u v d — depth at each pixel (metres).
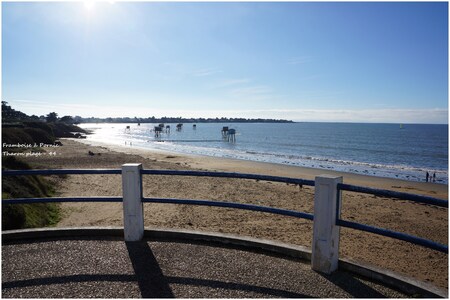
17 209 9.42
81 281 3.56
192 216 13.12
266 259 4.16
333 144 73.25
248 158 43.16
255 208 4.41
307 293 3.38
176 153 49.56
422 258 9.38
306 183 3.97
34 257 4.18
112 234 4.94
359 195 19.28
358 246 10.21
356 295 3.35
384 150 58.81
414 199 3.30
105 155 41.69
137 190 4.70
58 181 20.41
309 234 10.96
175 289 3.42
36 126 78.50
